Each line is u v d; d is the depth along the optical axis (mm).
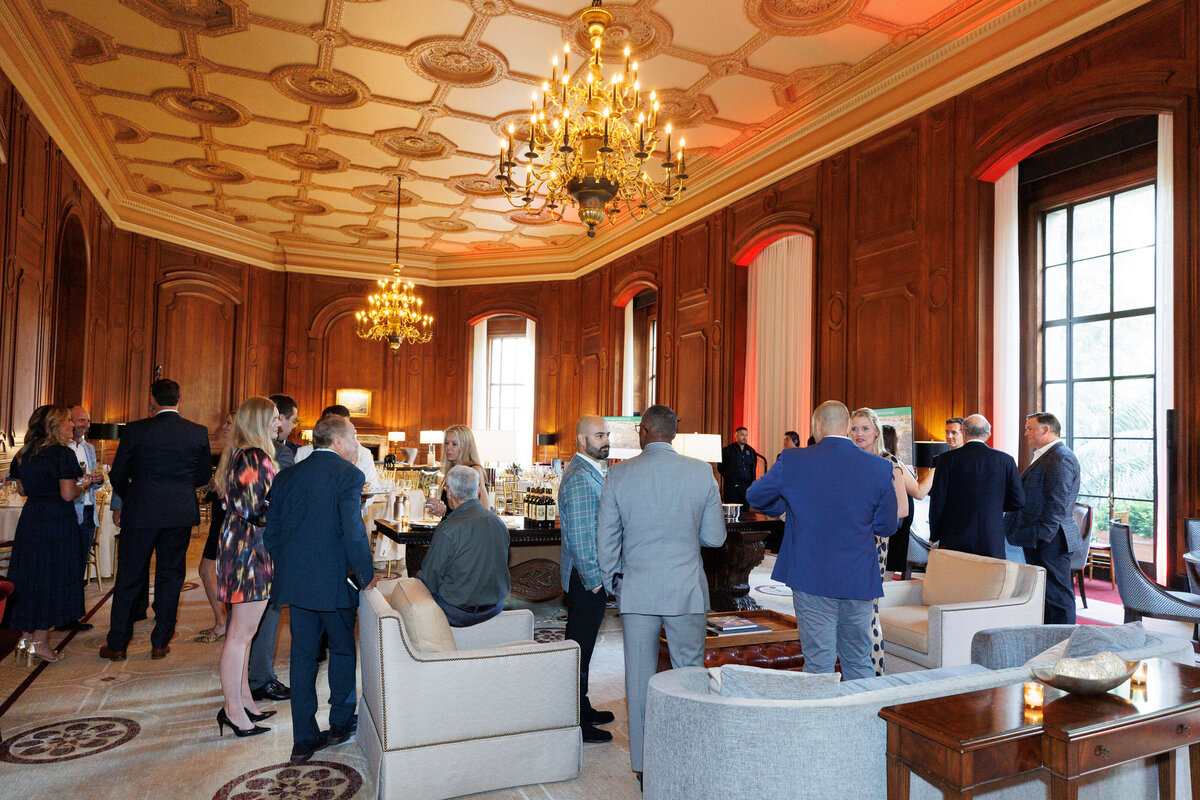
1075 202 7457
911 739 1881
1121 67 5410
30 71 7035
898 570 4941
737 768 1973
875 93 7539
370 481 5785
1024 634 2701
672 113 8375
